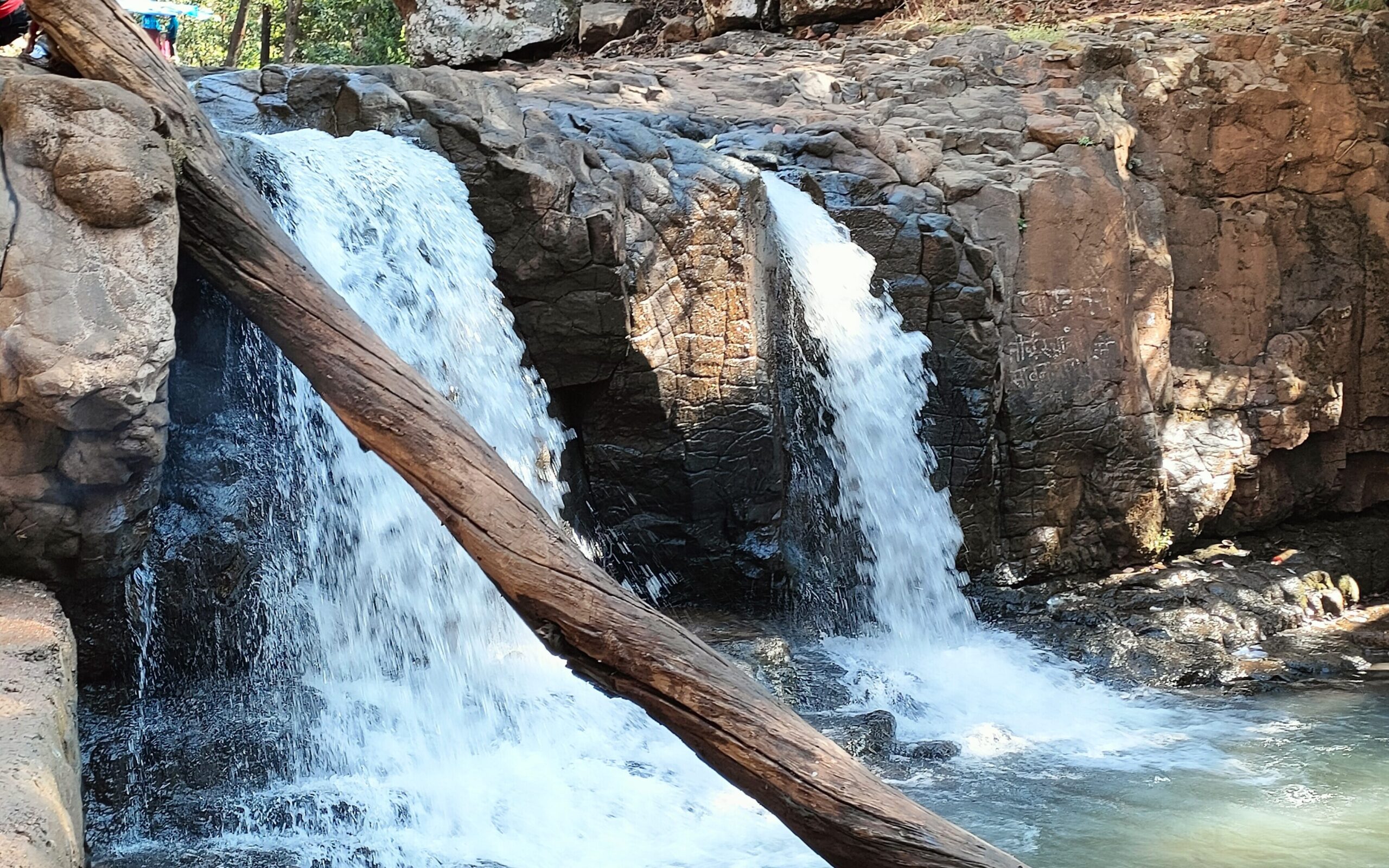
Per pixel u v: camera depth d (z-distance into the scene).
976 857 4.57
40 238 5.21
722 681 4.90
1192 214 12.06
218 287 6.04
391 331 7.77
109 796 5.91
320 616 7.20
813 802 4.67
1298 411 11.89
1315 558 11.90
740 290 9.02
